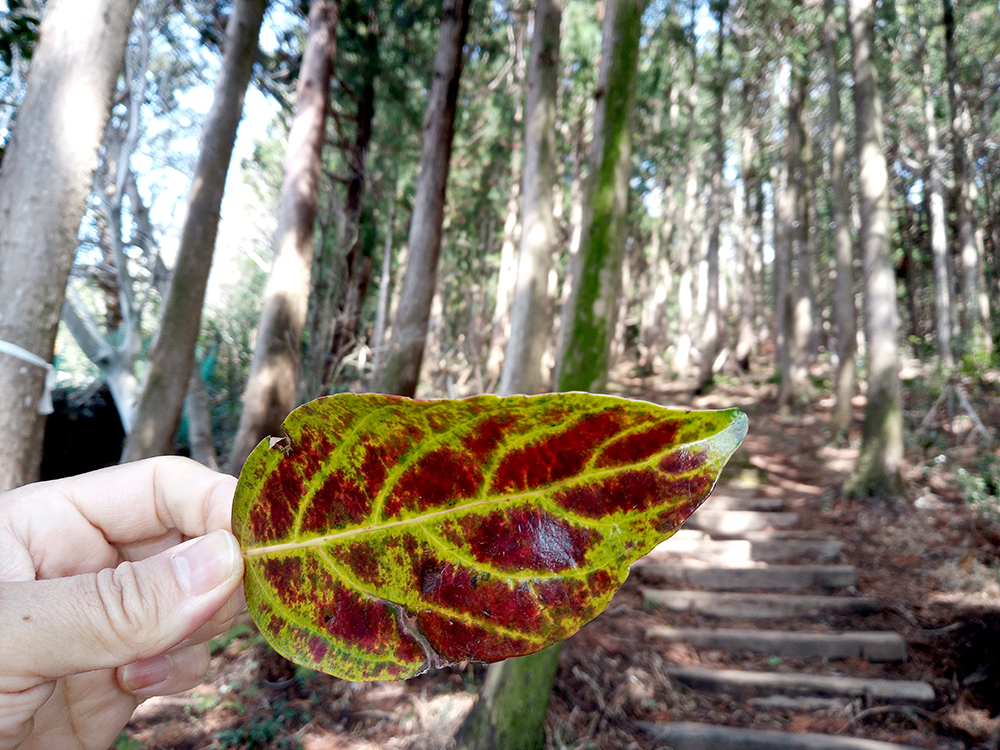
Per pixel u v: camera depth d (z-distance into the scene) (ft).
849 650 17.95
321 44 28.25
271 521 1.34
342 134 39.93
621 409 1.09
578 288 12.69
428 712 15.10
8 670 2.44
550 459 1.13
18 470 8.98
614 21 13.17
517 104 54.54
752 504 28.25
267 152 50.44
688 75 66.18
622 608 20.33
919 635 18.54
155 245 23.86
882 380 28.22
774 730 14.99
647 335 78.13
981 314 58.90
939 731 14.89
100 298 34.83
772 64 54.90
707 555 23.86
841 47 48.57
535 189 21.45
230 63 20.42
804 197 51.85
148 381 18.61
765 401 52.54
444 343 59.62
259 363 26.02
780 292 55.42
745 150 67.97
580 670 16.81
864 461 28.19
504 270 55.42
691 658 17.78
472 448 1.17
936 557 22.45
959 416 35.88
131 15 10.11
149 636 2.51
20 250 9.07
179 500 3.63
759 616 19.97
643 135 66.08
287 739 14.23
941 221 49.78
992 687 15.81
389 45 40.68
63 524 3.50
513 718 13.60
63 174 9.29
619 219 12.75
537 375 20.51
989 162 73.51
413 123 44.04
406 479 1.23
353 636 1.25
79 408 31.04
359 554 1.26
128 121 23.35
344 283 44.73
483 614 1.18
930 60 59.57
